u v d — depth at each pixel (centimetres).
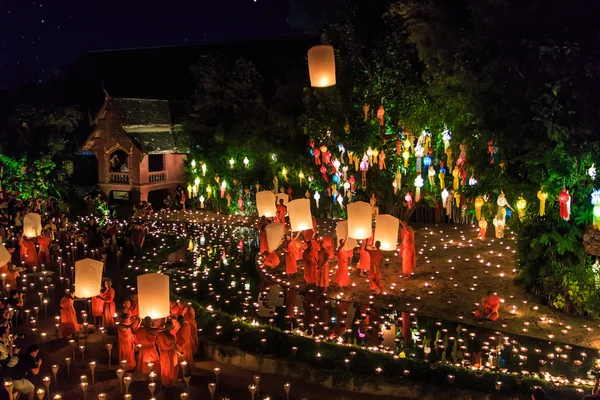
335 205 3219
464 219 2981
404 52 2780
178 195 3603
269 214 2427
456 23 2295
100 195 3509
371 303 1883
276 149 3319
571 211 1716
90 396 1288
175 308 1488
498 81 1725
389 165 2838
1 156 3447
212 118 3509
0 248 1842
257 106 3397
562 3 1655
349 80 2988
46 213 2975
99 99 4381
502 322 1705
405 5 2436
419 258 2364
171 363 1352
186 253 2595
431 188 2667
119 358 1440
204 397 1287
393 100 2756
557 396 1186
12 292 1883
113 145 3438
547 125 1588
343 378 1315
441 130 2462
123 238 2720
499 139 1764
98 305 1661
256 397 1281
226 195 3503
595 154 1598
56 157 3684
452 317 1748
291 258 2178
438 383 1263
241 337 1549
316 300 1931
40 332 1652
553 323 1691
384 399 1259
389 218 1919
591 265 1739
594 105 1564
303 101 3181
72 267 2191
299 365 1375
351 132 2878
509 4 1709
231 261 2447
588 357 1481
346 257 2002
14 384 1228
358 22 2975
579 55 1561
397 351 1535
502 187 1875
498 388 1220
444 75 2234
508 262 2269
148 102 3588
